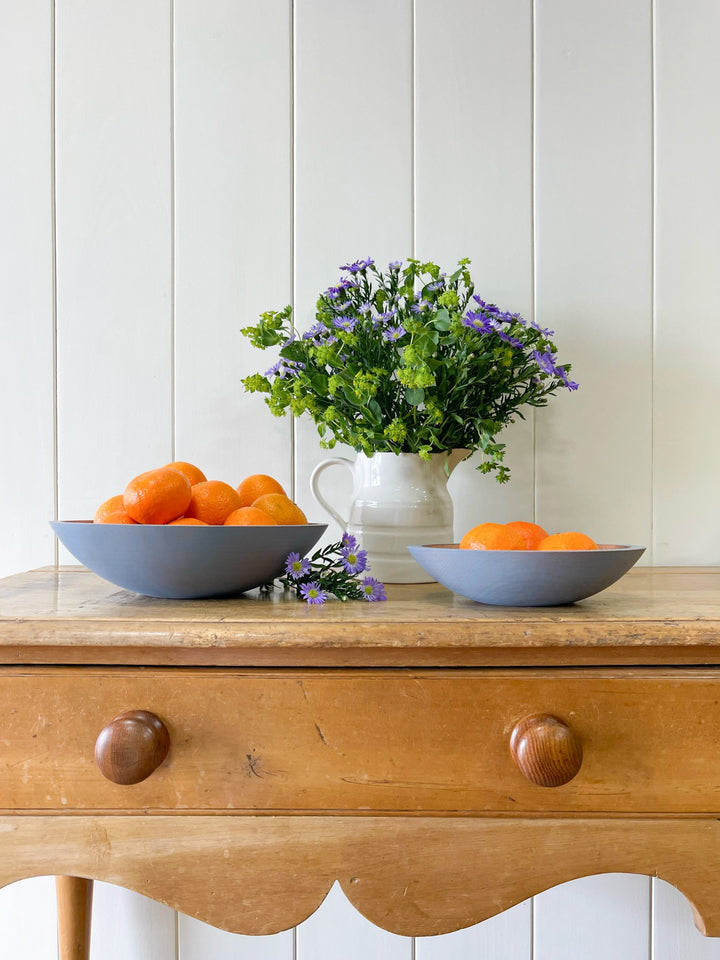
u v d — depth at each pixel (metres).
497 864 0.65
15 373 1.11
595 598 0.80
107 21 1.11
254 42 1.11
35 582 0.93
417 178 1.11
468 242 1.11
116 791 0.65
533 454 1.11
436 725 0.65
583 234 1.11
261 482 0.88
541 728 0.63
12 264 1.11
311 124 1.11
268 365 1.11
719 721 0.65
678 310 1.12
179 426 1.11
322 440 1.00
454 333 0.87
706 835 0.65
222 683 0.65
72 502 1.11
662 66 1.11
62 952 1.01
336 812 0.65
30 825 0.65
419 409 0.98
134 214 1.11
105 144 1.11
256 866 0.65
